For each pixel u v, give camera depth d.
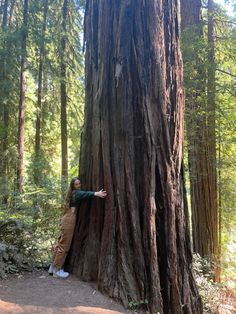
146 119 6.00
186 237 6.33
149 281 5.58
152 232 5.71
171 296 5.67
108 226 5.84
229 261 12.49
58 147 21.66
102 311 5.02
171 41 6.57
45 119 19.88
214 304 7.55
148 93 6.06
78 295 5.42
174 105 6.43
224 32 12.50
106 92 6.16
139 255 5.66
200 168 11.19
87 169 6.37
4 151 16.53
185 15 11.95
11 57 15.20
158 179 6.00
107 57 6.21
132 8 6.16
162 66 6.20
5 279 5.78
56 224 8.34
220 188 12.39
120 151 5.98
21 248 6.71
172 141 6.29
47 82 19.80
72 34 18.56
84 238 6.23
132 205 5.82
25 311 4.72
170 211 5.90
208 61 10.87
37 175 13.56
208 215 11.09
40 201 9.14
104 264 5.72
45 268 6.51
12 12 18.58
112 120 6.09
